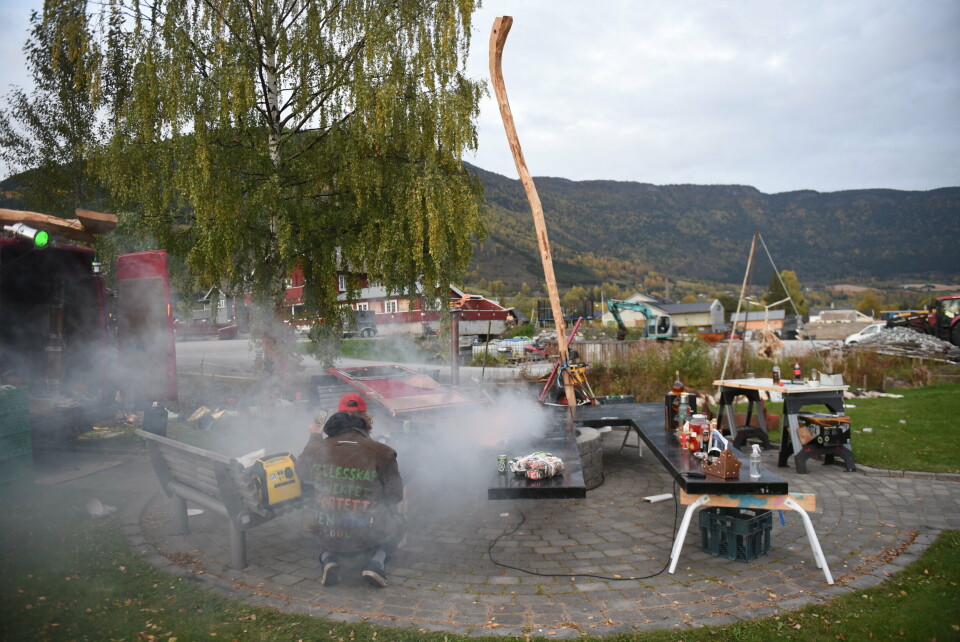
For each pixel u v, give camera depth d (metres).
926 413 9.05
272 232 8.91
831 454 6.14
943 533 4.22
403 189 8.63
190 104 7.98
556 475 4.08
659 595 3.35
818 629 2.91
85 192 14.30
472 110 9.04
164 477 4.43
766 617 3.04
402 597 3.38
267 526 4.63
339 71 8.98
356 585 3.56
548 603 3.28
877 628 2.90
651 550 4.11
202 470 3.90
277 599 3.35
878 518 4.63
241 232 8.20
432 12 9.20
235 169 8.16
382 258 8.48
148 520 4.73
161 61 8.00
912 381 12.97
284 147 9.46
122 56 8.80
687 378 12.34
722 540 3.94
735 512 3.96
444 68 9.05
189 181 7.66
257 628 3.00
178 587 3.50
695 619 3.04
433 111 8.73
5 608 3.23
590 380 12.27
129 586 3.52
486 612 3.18
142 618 3.12
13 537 4.33
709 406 8.29
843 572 3.61
